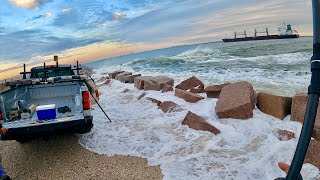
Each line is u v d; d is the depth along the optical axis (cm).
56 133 473
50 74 785
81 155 479
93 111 781
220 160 414
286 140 459
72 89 630
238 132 501
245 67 1527
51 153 500
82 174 410
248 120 538
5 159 496
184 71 1648
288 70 1254
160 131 560
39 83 589
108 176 398
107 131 591
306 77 1055
